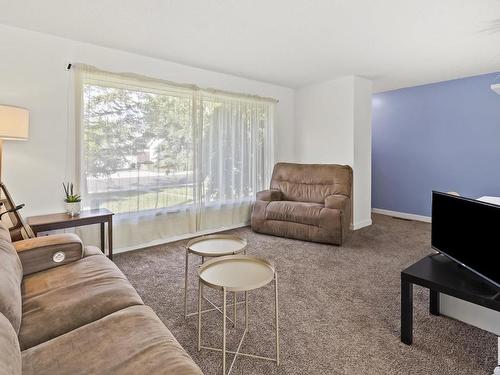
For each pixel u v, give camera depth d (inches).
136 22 103.8
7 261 55.6
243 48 127.6
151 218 139.3
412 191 200.7
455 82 177.6
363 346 66.8
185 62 145.3
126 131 129.6
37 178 112.6
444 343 67.4
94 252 81.0
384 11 95.5
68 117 117.6
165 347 40.9
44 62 112.3
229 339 69.4
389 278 104.0
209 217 160.6
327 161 185.8
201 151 154.6
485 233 59.6
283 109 196.9
